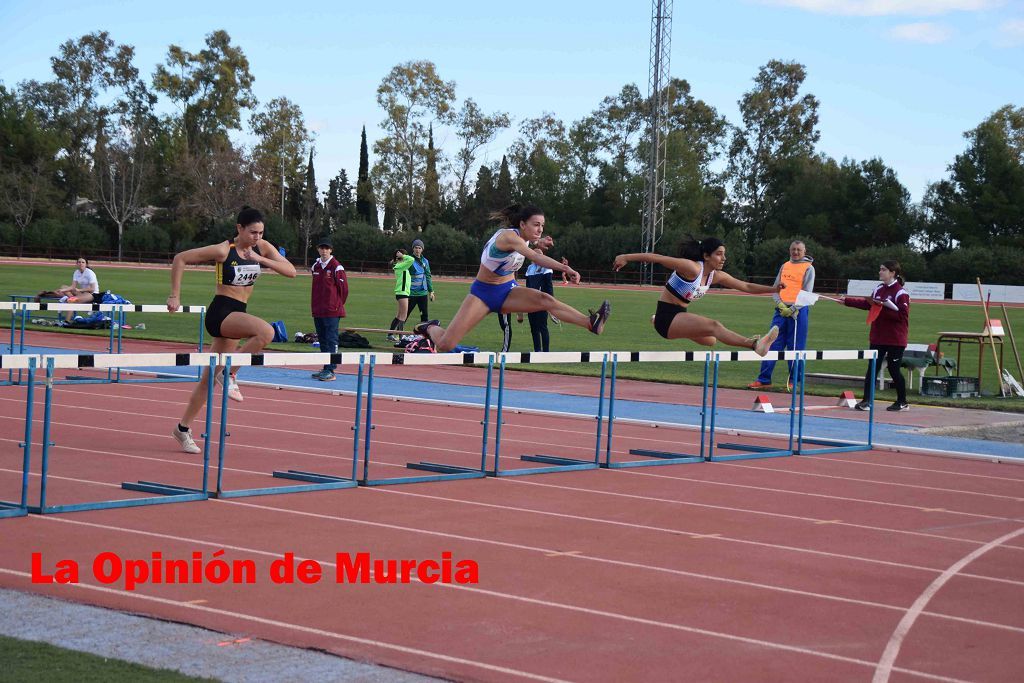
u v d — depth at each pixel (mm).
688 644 4328
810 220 70812
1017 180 65375
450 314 27828
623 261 7836
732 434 11266
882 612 4910
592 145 81312
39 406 11469
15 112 72750
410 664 3959
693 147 84375
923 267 58125
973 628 4707
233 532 6008
